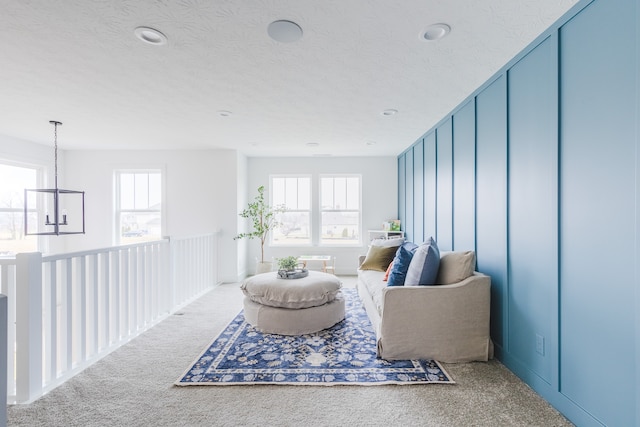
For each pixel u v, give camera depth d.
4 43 1.82
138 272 2.97
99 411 1.66
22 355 1.77
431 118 3.29
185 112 3.09
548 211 1.70
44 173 4.68
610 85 1.33
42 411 1.66
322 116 3.22
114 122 3.45
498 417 1.59
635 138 1.22
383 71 2.20
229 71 2.20
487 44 1.84
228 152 4.95
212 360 2.22
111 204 5.00
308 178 5.70
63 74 2.25
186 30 1.70
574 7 1.50
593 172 1.42
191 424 1.55
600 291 1.38
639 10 1.19
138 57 2.00
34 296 1.81
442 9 1.53
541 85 1.76
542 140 1.75
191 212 4.96
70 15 1.56
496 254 2.25
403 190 5.14
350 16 1.58
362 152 5.17
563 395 1.60
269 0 1.45
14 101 2.79
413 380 1.93
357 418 1.60
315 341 2.55
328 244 5.64
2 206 4.27
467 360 2.16
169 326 2.94
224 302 3.76
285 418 1.60
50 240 4.83
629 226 1.25
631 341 1.25
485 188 2.41
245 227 5.39
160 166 4.98
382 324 2.19
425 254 2.32
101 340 2.38
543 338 1.75
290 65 2.11
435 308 2.16
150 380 1.97
